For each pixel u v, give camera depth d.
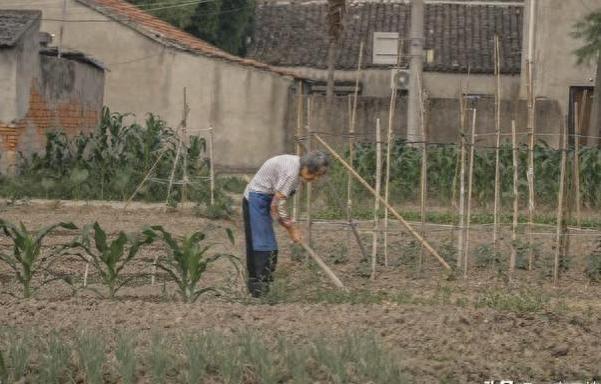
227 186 32.44
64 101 33.09
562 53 39.69
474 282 16.27
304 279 15.38
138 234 14.34
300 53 48.00
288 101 39.41
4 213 24.61
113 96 39.69
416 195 28.42
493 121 36.88
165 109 39.59
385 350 10.82
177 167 28.16
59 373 10.27
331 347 10.59
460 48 47.12
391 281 16.25
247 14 49.28
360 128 38.06
